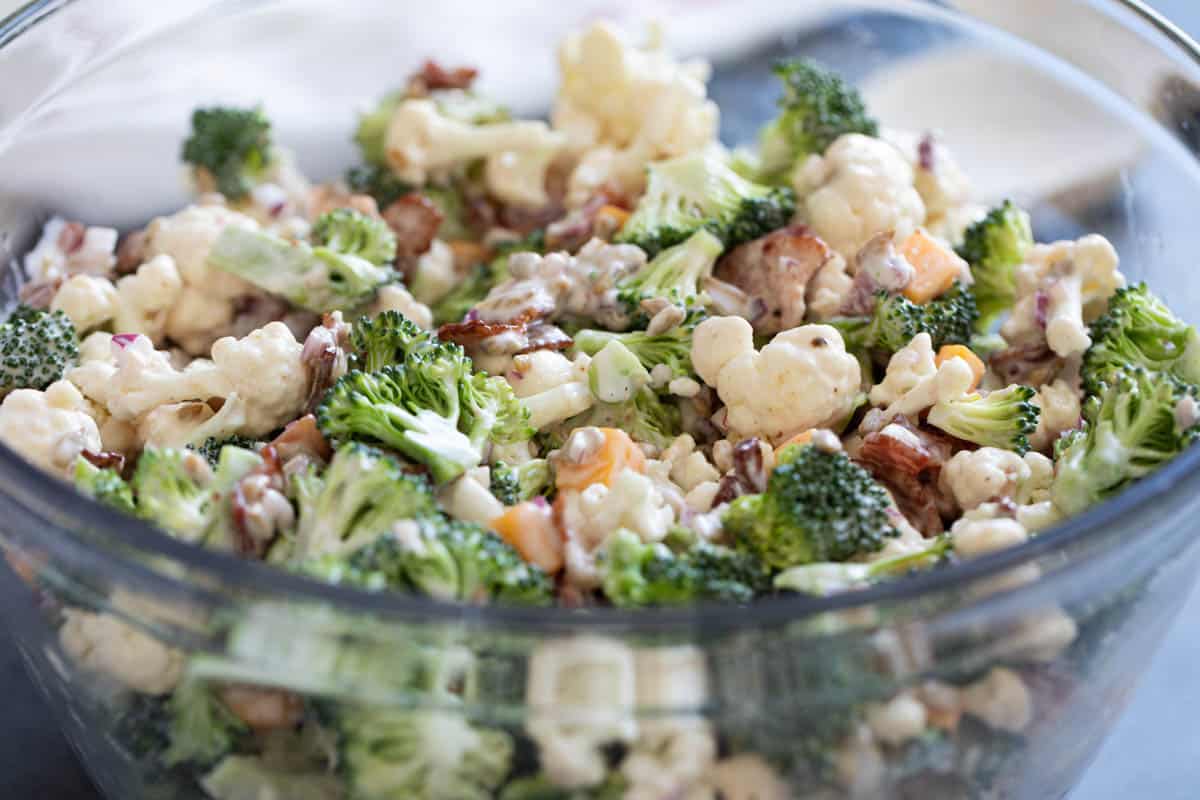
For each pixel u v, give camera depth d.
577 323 0.37
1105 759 0.38
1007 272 0.38
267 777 0.29
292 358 0.34
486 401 0.33
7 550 0.30
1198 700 0.39
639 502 0.31
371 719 0.27
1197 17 0.51
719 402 0.35
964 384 0.33
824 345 0.34
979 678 0.28
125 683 0.29
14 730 0.37
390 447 0.31
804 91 0.41
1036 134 0.43
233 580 0.26
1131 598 0.29
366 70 0.48
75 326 0.37
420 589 0.28
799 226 0.37
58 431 0.33
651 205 0.39
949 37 0.44
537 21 0.50
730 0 0.48
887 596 0.25
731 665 0.26
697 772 0.27
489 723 0.27
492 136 0.43
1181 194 0.38
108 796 0.34
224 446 0.32
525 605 0.29
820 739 0.27
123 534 0.26
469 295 0.40
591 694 0.26
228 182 0.43
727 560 0.30
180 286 0.38
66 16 0.39
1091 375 0.35
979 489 0.32
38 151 0.40
